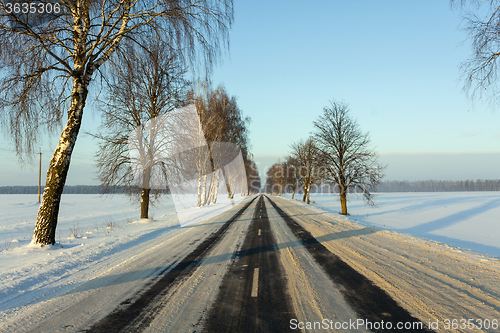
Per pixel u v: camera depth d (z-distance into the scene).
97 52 9.03
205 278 5.96
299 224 16.05
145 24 8.49
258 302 4.64
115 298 4.80
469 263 7.26
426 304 4.57
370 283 5.63
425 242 10.16
